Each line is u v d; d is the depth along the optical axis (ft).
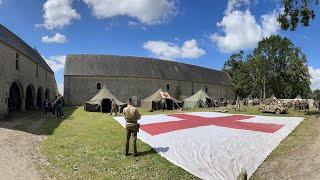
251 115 101.09
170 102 153.69
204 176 32.65
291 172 33.60
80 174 31.94
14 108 115.85
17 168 32.86
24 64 114.62
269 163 37.68
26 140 49.26
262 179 31.89
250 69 248.11
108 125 71.77
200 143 48.98
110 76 201.36
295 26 96.78
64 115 105.50
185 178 31.94
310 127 66.95
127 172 33.27
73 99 194.18
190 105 161.79
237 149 44.91
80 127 67.72
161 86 216.33
